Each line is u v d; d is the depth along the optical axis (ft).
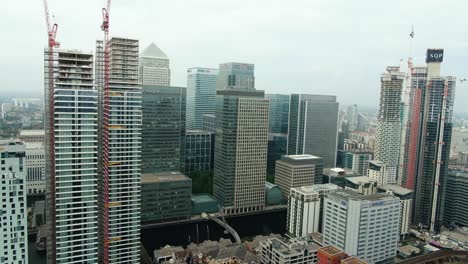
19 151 628.69
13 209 633.20
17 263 645.92
